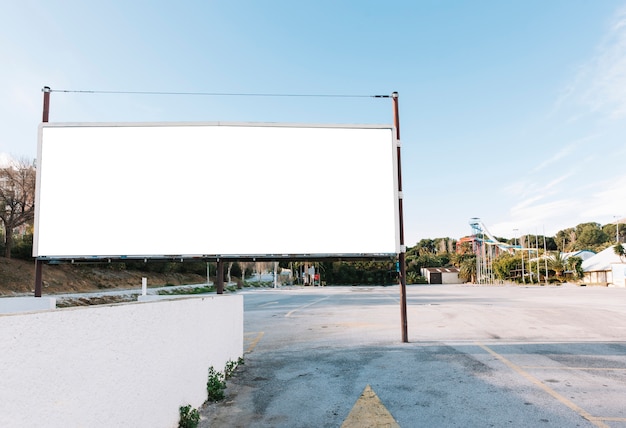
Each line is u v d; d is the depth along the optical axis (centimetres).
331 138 932
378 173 940
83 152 861
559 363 805
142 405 374
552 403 571
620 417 517
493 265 9375
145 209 863
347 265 8669
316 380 698
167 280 5375
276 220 898
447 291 4603
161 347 421
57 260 866
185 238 867
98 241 850
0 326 215
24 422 228
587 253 9169
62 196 852
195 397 536
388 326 1383
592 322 1426
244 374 739
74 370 274
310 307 2281
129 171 866
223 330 702
